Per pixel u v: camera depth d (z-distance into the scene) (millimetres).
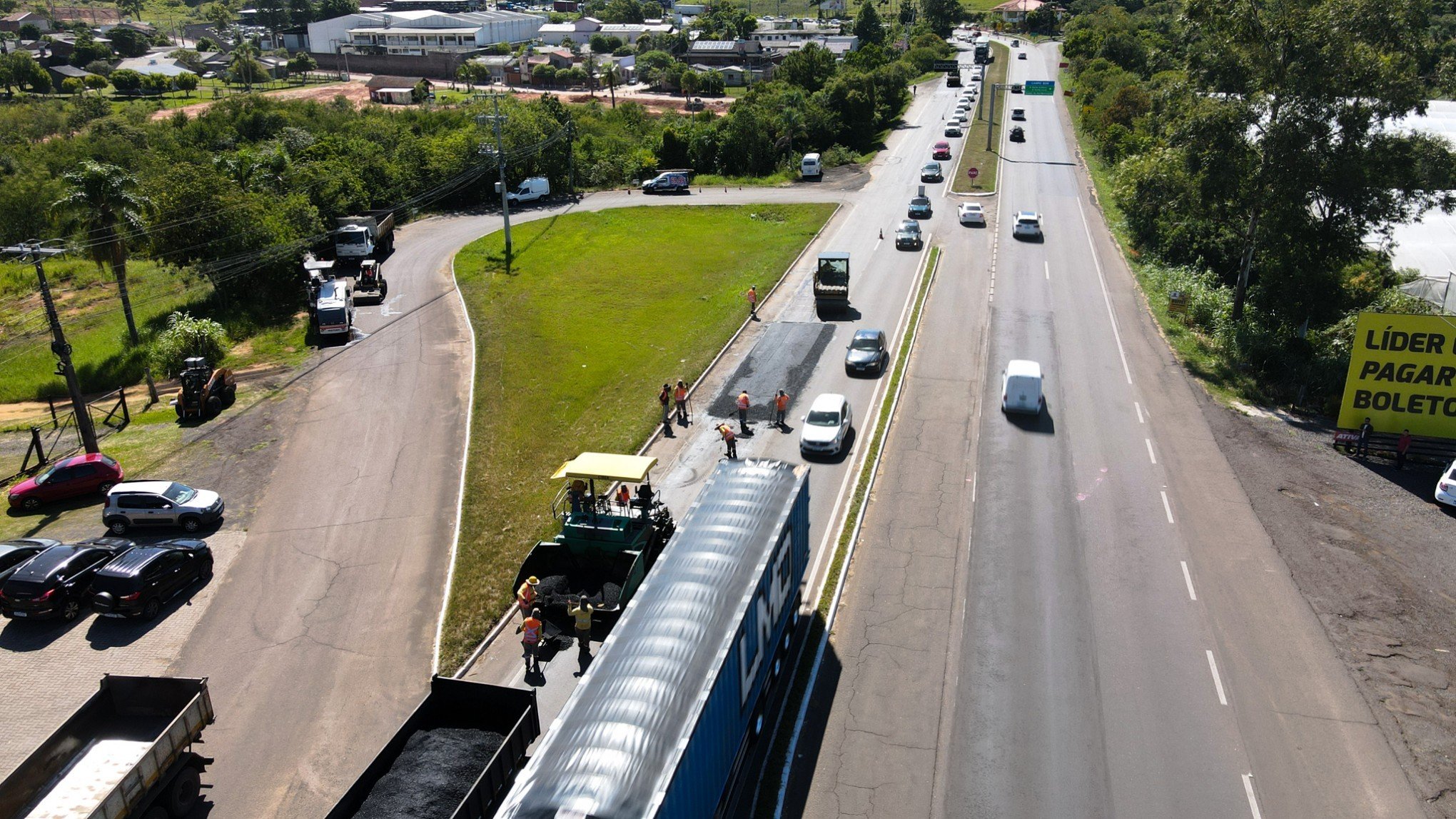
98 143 101250
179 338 50312
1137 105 89750
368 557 30672
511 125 85812
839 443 35938
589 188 92938
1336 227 46719
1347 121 44156
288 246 58594
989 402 40844
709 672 17516
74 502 35562
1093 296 54969
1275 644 24875
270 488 35594
